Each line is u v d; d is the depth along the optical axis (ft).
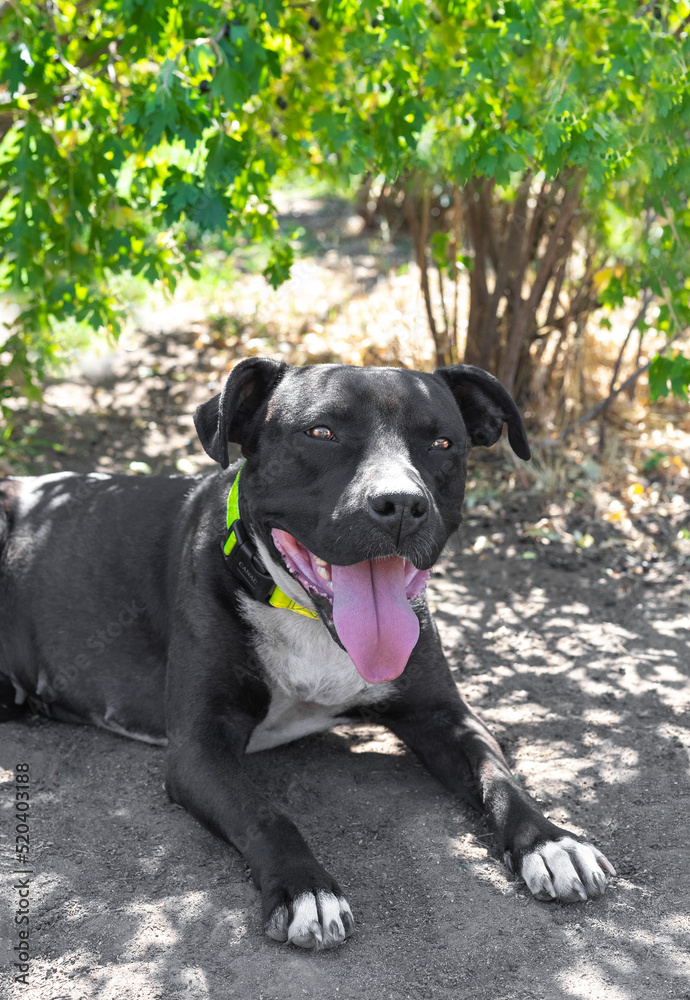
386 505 3.03
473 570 5.41
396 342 7.19
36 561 4.19
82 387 7.69
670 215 5.11
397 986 2.82
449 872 3.22
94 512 4.19
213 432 3.50
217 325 8.84
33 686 4.16
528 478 6.30
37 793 3.61
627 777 3.70
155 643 3.92
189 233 8.72
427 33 4.39
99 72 5.09
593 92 4.60
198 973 2.87
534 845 3.18
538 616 4.94
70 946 2.96
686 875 3.22
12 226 4.97
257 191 5.43
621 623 4.86
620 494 6.09
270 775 3.75
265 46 4.83
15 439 6.61
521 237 6.30
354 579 3.22
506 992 2.80
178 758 3.45
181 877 3.21
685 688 4.29
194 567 3.69
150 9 4.44
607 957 2.90
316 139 5.59
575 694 4.27
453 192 6.65
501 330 6.81
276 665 3.60
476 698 4.25
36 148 4.89
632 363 7.41
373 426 3.27
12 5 4.57
